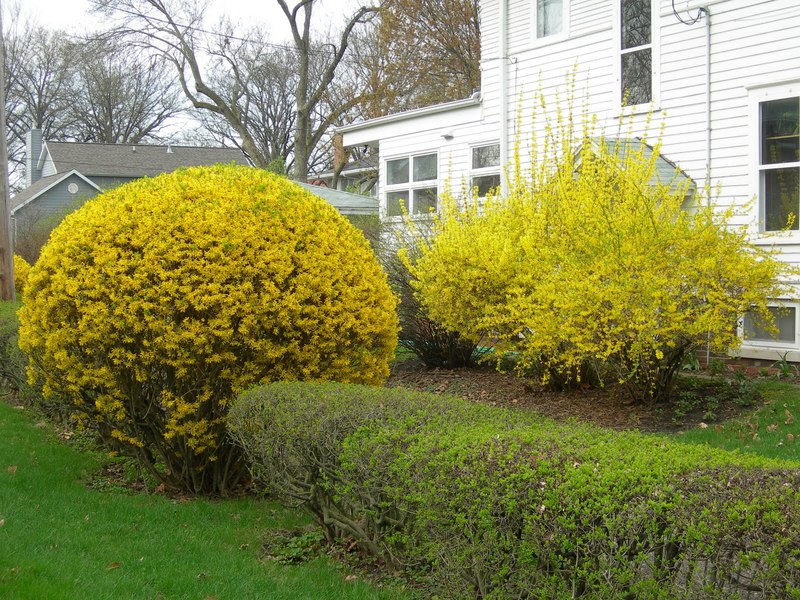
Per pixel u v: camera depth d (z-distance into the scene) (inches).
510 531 128.5
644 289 294.0
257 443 199.3
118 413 235.0
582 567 120.4
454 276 365.4
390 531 171.6
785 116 394.9
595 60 487.5
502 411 175.8
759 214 402.0
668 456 132.0
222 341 223.1
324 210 250.4
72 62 1352.1
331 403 183.3
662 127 369.7
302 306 230.2
